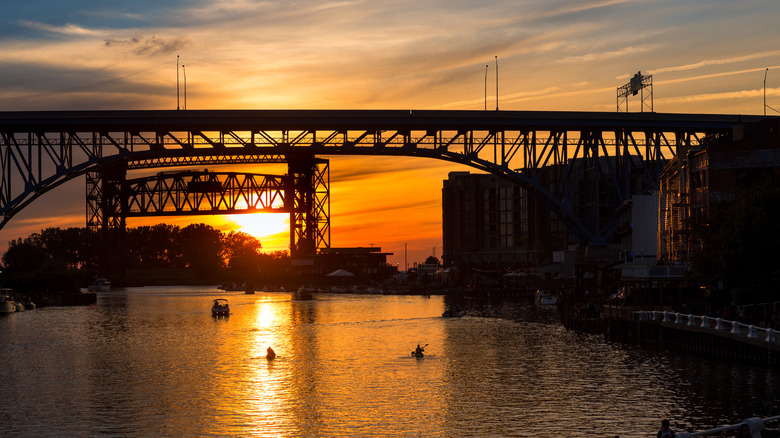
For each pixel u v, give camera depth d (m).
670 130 155.62
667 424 40.41
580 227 153.88
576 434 53.66
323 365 83.75
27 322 142.38
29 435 54.97
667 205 123.00
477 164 153.38
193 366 83.81
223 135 154.75
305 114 149.88
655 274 94.06
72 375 78.31
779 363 68.12
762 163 98.88
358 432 55.25
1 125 143.25
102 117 146.00
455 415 59.38
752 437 40.03
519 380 72.44
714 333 72.31
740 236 80.50
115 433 55.38
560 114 151.12
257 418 59.31
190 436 54.69
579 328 114.00
